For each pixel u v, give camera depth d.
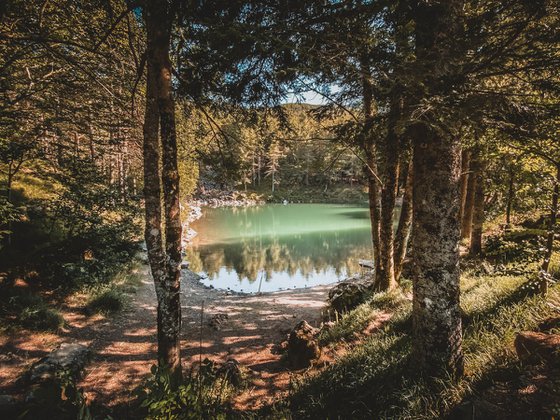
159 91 4.43
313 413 3.97
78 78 6.50
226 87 4.35
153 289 11.79
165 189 4.69
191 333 8.55
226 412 4.19
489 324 4.60
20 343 6.34
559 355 3.04
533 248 4.84
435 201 3.36
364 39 3.06
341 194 67.62
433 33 3.06
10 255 8.02
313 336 6.91
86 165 8.69
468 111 2.51
